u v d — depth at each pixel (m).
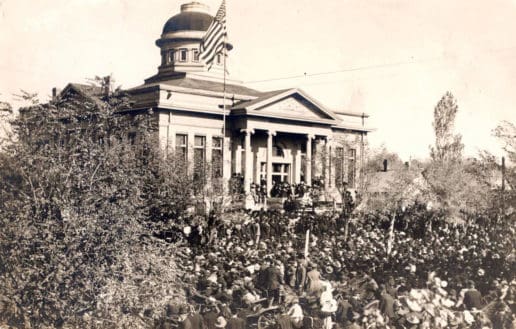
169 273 18.52
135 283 18.30
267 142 60.66
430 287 21.23
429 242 35.66
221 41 48.22
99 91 32.78
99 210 17.92
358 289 21.53
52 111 19.73
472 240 36.12
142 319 18.22
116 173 18.75
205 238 33.09
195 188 38.78
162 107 52.69
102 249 17.55
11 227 17.31
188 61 71.44
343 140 54.16
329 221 42.59
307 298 20.50
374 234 38.25
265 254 27.73
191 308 18.36
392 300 18.44
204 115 56.56
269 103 57.81
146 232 18.89
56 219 17.95
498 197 40.88
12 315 17.47
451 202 50.62
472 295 19.83
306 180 60.62
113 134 21.41
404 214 45.06
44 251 17.33
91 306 17.83
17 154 17.97
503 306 18.89
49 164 18.19
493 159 40.84
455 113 60.66
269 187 58.84
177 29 71.69
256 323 19.22
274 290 21.16
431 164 52.12
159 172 32.91
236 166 59.62
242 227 37.72
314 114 62.56
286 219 42.62
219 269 22.67
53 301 17.53
